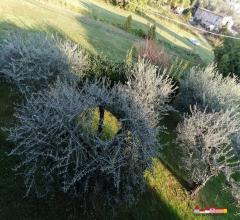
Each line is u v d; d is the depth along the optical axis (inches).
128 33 901.8
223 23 2418.8
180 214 249.1
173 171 289.1
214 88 382.0
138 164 203.9
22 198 198.4
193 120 281.3
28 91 269.3
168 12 1952.5
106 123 270.2
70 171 186.7
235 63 684.7
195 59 984.9
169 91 343.0
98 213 206.5
